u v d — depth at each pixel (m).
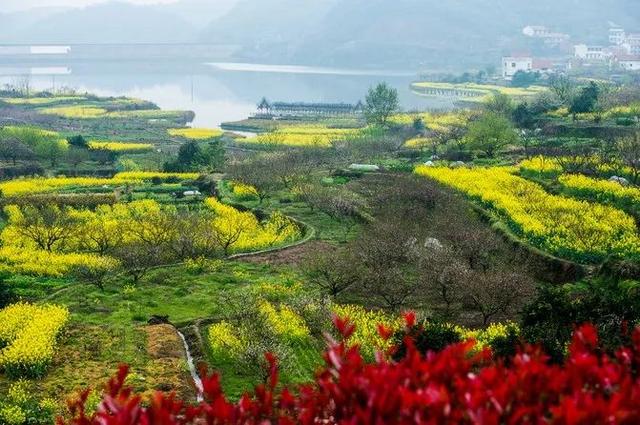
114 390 11.48
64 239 82.75
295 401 11.04
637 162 95.31
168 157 165.12
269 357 12.15
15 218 94.25
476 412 9.07
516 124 171.38
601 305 42.22
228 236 81.56
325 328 52.09
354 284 65.25
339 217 92.38
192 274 70.50
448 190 97.81
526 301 58.31
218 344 48.66
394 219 84.38
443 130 171.12
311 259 69.19
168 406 10.63
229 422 10.38
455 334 41.69
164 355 49.28
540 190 91.38
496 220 80.75
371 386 9.70
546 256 66.69
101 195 108.25
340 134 194.38
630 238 66.88
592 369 10.34
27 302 59.59
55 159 149.88
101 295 64.12
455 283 57.19
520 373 10.09
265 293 61.94
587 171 99.12
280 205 103.19
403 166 124.69
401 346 38.41
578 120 157.88
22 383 43.19
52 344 49.66
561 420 8.73
